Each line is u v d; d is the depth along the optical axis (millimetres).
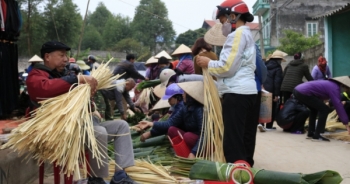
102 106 8016
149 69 10383
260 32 23188
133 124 7539
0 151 3881
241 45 3932
